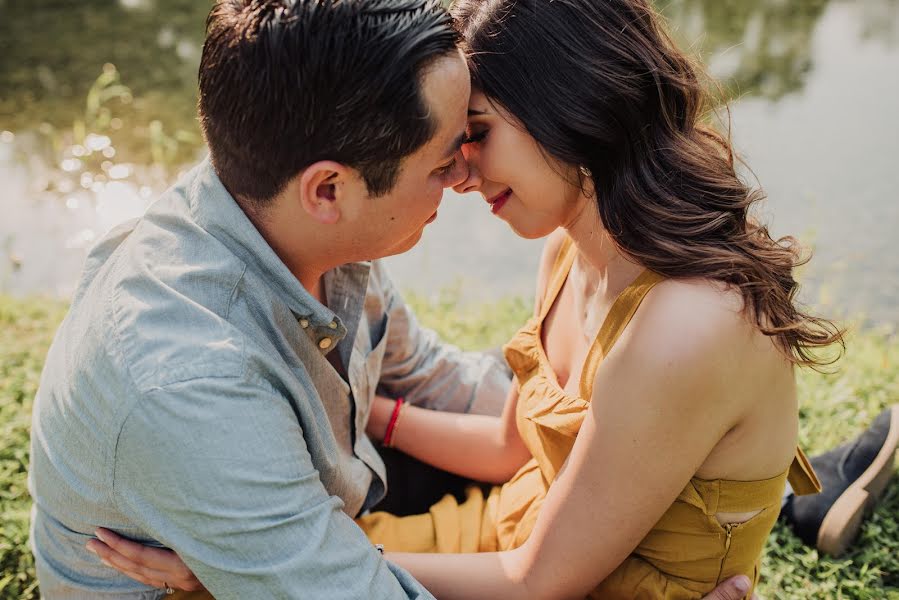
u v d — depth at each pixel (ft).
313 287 6.32
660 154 5.57
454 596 6.22
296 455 5.23
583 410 5.99
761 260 5.51
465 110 5.36
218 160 5.45
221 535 5.04
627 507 5.63
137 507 5.20
